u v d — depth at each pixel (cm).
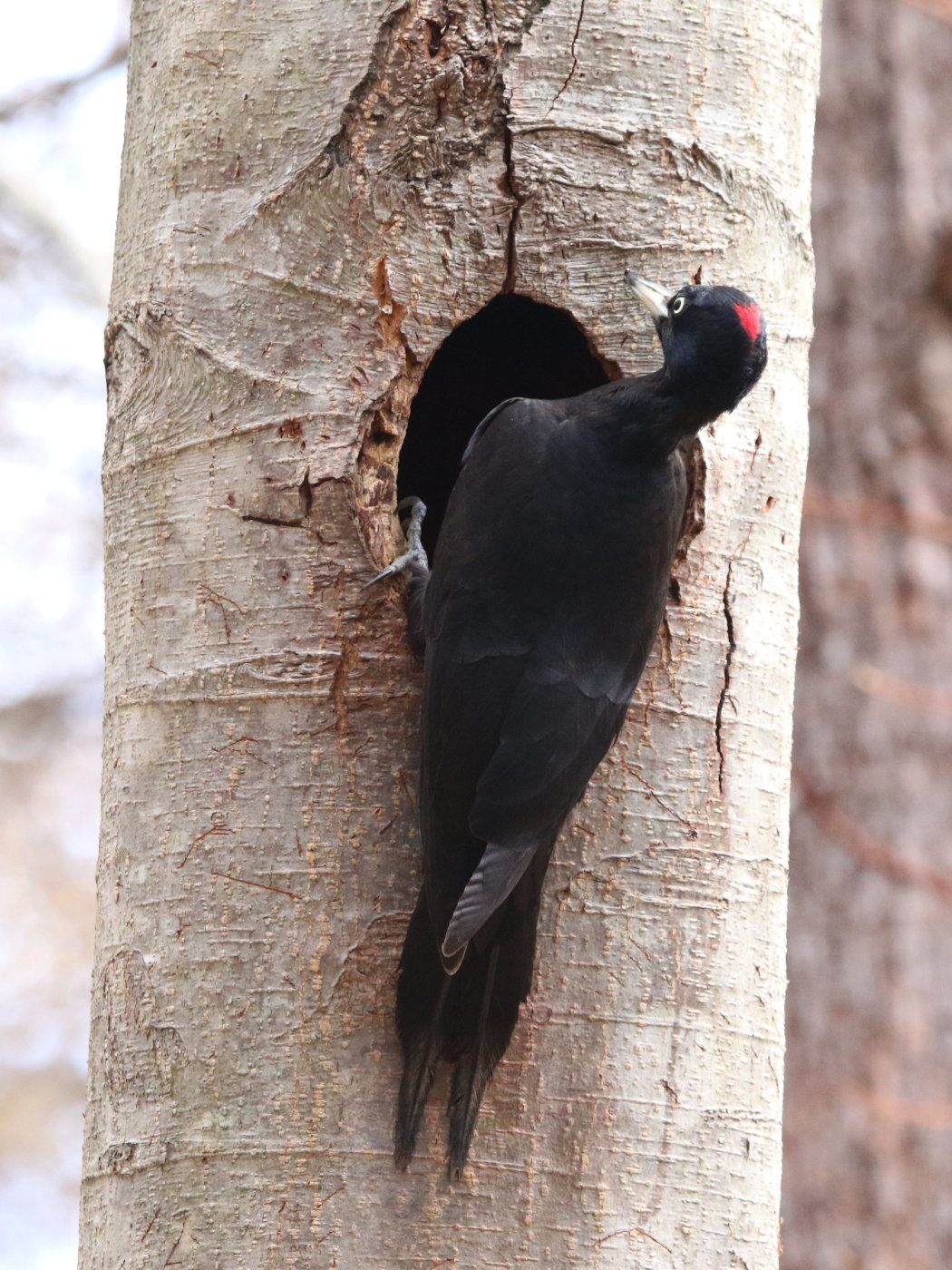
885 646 1692
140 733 927
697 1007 902
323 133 937
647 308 927
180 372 945
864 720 1684
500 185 941
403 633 914
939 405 1719
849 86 1778
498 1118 859
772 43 998
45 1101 2162
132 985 902
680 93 966
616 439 898
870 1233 1605
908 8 1780
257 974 877
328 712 900
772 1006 936
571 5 953
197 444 935
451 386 1166
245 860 890
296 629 908
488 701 873
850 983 1653
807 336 1017
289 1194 853
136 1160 883
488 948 859
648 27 962
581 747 870
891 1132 1620
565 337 1122
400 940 878
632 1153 874
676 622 930
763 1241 909
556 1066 872
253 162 948
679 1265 875
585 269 948
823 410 1741
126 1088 896
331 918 880
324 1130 859
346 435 920
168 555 934
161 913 900
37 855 2264
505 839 836
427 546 1193
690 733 924
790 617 980
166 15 988
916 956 1645
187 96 968
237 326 938
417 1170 851
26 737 2295
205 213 953
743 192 977
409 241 934
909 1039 1636
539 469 901
